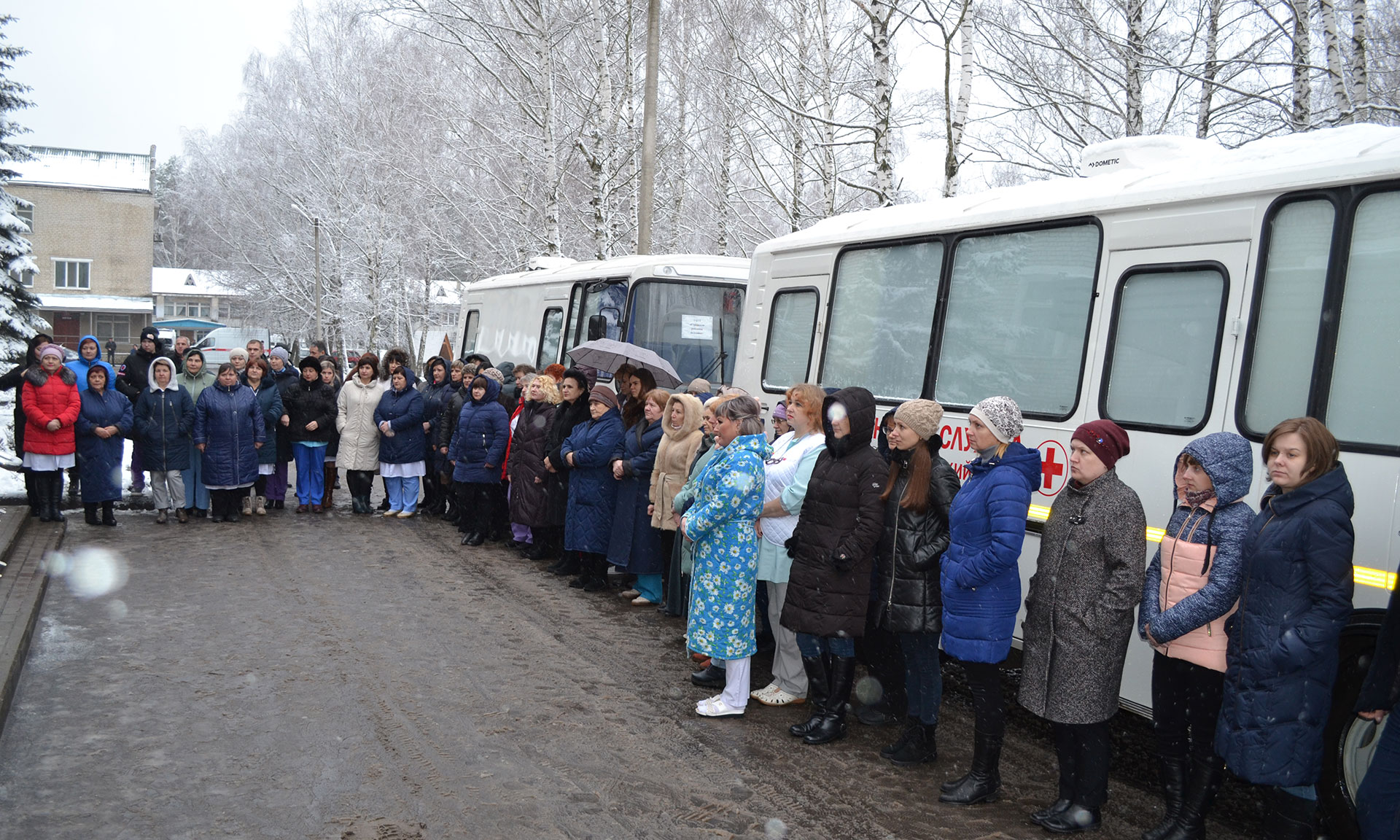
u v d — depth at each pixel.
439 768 4.98
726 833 4.37
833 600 5.19
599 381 11.53
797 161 17.25
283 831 4.27
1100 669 4.28
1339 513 3.72
